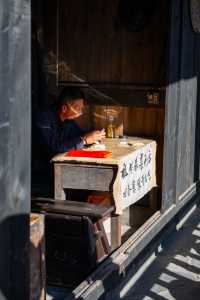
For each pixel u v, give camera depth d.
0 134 2.71
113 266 4.76
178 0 6.18
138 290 5.18
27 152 2.92
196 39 7.26
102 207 4.88
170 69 6.04
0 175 2.74
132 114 6.62
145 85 6.53
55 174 5.39
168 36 5.95
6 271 2.83
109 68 6.68
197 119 7.80
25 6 2.83
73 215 4.73
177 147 6.62
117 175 5.21
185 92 6.87
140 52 6.54
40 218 3.52
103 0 6.64
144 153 5.98
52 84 6.89
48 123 5.57
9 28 2.72
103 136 5.85
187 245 6.44
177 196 6.78
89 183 5.32
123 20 6.57
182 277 5.52
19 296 2.96
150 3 6.44
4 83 2.71
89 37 6.72
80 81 6.80
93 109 6.77
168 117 6.12
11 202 2.83
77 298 4.09
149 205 6.57
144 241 5.45
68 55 6.81
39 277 3.55
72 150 5.56
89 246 4.73
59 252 4.84
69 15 6.77
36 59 6.81
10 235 2.84
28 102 2.90
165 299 5.02
